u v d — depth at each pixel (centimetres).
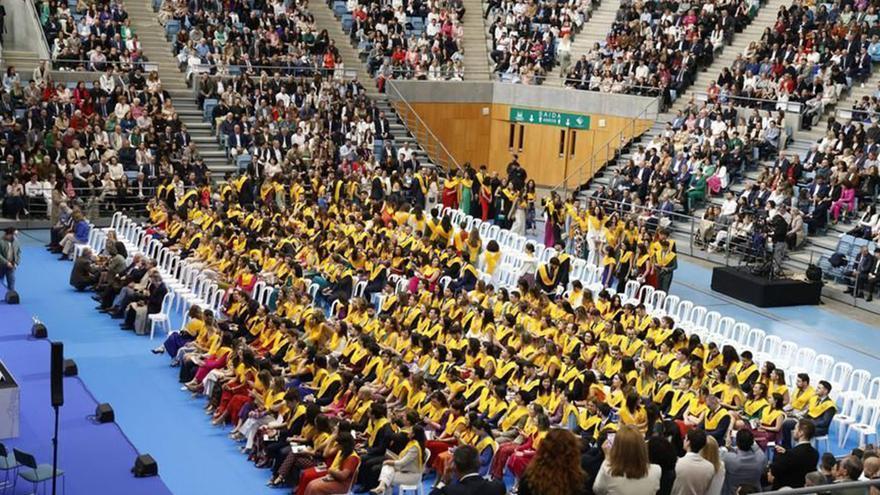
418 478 1744
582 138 4825
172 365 2438
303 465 1834
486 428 1838
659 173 3975
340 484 1705
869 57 4153
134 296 2739
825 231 3541
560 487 885
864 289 3231
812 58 4216
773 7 4659
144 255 2958
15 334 2608
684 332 2300
